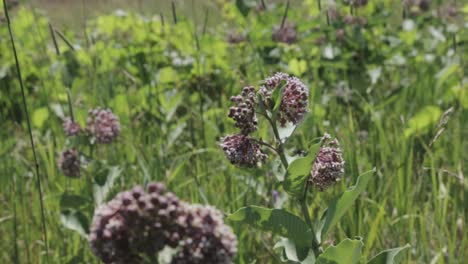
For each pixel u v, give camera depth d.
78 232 2.07
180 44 3.57
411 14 3.99
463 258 2.00
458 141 2.40
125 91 2.96
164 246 1.36
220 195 2.18
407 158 2.25
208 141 2.60
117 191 2.23
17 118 3.36
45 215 2.21
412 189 2.28
